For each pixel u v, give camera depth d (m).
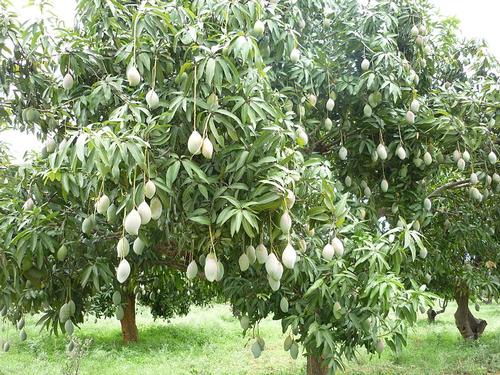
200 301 8.55
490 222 4.89
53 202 2.40
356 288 2.46
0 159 3.27
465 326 8.42
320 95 3.45
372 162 3.60
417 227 3.71
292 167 2.10
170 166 1.79
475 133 3.52
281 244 2.06
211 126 1.82
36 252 2.28
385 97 3.28
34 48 2.33
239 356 7.62
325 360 2.41
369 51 3.41
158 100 2.06
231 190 1.92
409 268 3.67
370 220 3.53
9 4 2.41
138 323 11.95
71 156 1.66
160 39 2.15
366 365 6.39
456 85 4.22
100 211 1.87
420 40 3.70
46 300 2.54
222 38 1.96
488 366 6.33
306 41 3.53
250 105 1.91
